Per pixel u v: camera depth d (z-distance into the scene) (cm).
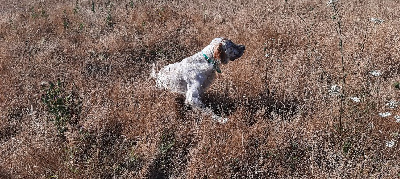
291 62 571
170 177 374
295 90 494
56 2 1077
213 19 825
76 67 612
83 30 780
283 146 383
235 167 370
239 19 783
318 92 476
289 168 363
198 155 374
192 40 706
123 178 356
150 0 980
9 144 409
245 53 621
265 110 463
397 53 585
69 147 388
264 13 831
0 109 485
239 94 491
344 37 656
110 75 582
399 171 347
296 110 459
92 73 579
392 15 780
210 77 485
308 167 361
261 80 518
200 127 417
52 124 420
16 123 466
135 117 440
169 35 720
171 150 405
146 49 688
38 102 495
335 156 368
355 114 422
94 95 502
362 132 400
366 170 344
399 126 408
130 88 512
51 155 380
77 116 452
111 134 436
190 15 832
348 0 903
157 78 513
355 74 540
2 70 592
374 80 527
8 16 895
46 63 618
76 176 355
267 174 363
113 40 689
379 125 412
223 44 461
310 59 590
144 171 361
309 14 835
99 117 431
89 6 1001
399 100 462
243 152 380
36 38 745
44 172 369
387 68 559
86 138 410
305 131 402
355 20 746
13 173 364
